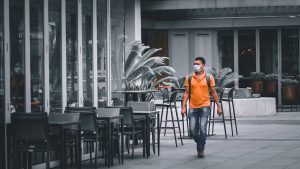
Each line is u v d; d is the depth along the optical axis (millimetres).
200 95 16125
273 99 29859
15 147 12672
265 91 34156
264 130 23469
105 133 14906
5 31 12891
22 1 13531
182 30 34781
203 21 34344
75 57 15930
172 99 18859
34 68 14000
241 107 28969
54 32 14883
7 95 12898
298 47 34125
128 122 15594
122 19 18562
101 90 17250
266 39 34406
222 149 17766
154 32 34719
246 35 34562
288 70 34312
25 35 13578
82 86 16219
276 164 14539
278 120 27031
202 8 30531
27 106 13625
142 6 30953
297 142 19266
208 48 34625
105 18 17562
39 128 12469
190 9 31312
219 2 30344
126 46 26000
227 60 34688
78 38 16016
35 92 14023
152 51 25281
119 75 18312
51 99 14719
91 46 16781
